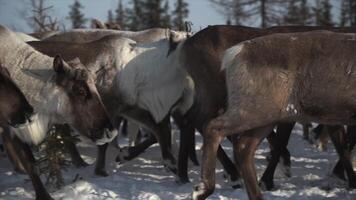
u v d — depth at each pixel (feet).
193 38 32.50
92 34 46.65
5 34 29.73
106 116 29.04
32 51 29.76
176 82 35.04
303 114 25.18
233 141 26.48
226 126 25.04
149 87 35.12
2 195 29.27
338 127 31.63
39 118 29.12
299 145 51.88
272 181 31.78
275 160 31.96
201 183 25.32
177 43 34.99
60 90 28.76
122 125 61.77
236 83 25.13
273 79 24.68
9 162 40.01
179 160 33.58
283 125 31.91
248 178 25.90
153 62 35.09
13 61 29.35
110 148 44.32
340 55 24.61
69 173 35.65
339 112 24.94
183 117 34.60
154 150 46.14
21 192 29.81
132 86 35.12
